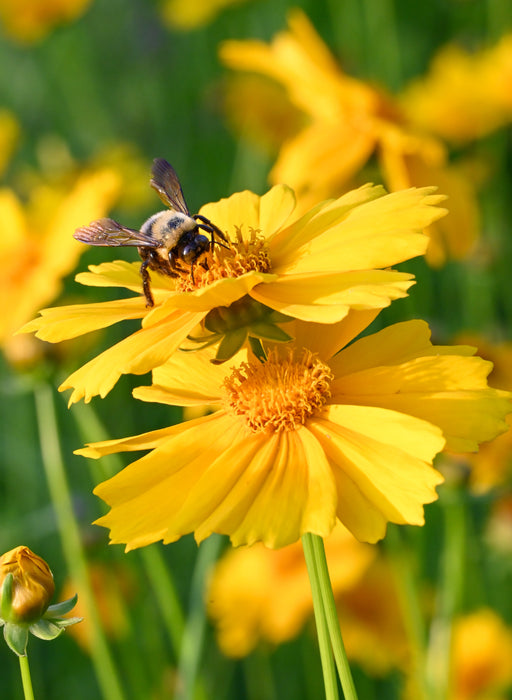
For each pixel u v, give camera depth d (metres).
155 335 0.38
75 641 0.58
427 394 0.38
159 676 0.52
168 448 0.38
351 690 0.38
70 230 0.50
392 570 0.52
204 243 0.39
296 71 0.54
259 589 0.53
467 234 0.52
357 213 0.38
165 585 0.48
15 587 0.38
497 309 0.68
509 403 0.37
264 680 0.55
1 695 0.59
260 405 0.38
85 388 0.37
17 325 0.49
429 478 0.37
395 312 0.60
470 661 0.53
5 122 0.89
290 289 0.38
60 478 0.48
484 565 0.57
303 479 0.37
